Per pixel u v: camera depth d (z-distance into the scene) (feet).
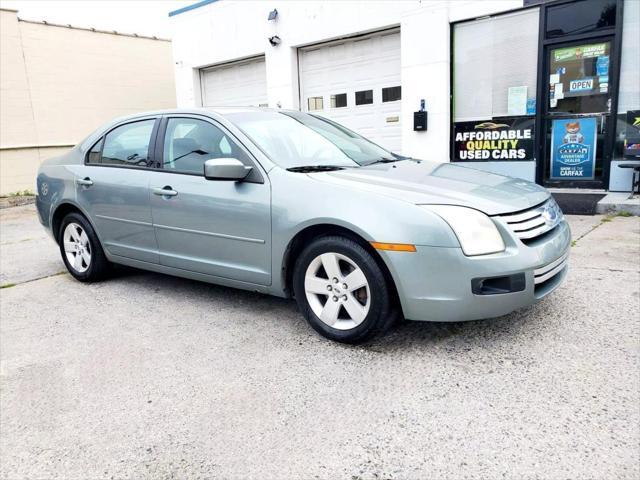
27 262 20.16
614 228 18.97
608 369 9.24
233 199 12.01
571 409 8.13
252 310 13.35
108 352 11.30
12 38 43.50
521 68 25.57
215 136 12.91
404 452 7.40
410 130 29.22
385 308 10.21
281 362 10.35
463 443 7.51
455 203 9.87
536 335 10.75
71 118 47.73
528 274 9.72
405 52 28.60
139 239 14.46
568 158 25.23
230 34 37.76
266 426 8.23
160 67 53.98
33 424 8.73
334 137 14.01
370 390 9.09
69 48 47.11
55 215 16.88
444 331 11.26
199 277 13.39
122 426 8.50
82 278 16.46
